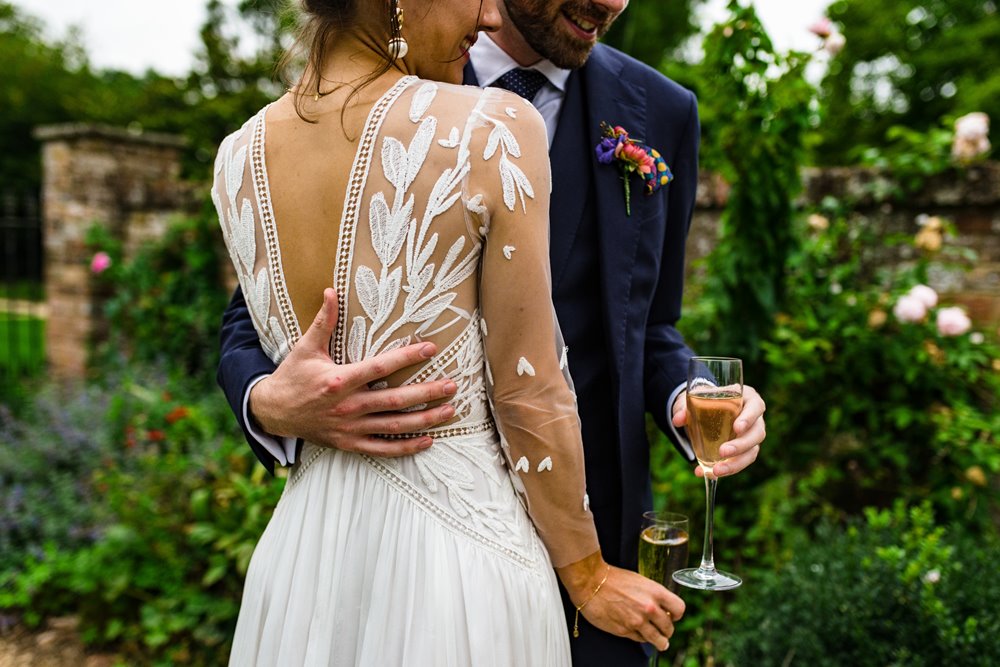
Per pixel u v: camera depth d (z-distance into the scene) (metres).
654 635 1.16
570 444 1.05
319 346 1.00
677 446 1.46
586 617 1.16
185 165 12.45
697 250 3.74
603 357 1.43
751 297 2.85
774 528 2.63
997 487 2.92
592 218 1.42
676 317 1.63
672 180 1.55
